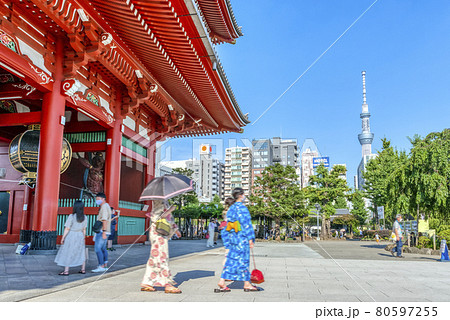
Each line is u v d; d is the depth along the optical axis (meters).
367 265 9.87
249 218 5.45
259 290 5.48
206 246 19.02
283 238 32.31
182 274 7.35
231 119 20.67
